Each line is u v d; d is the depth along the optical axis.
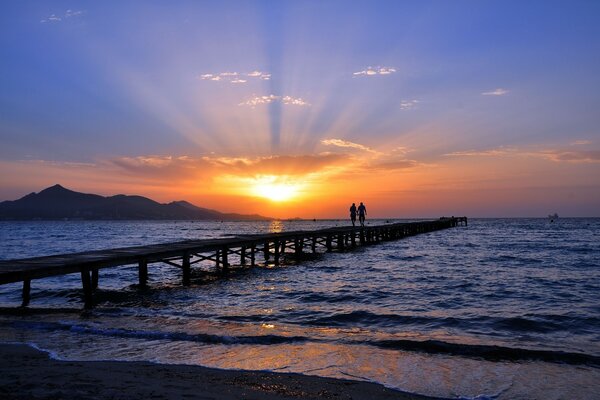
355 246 39.41
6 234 83.00
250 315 11.73
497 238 55.22
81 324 10.04
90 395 5.70
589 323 10.96
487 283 18.16
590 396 6.13
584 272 21.91
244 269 23.83
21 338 8.98
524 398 6.05
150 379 6.41
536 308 12.99
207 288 17.19
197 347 8.29
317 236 32.03
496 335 9.80
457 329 10.37
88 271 13.52
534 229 88.50
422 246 41.22
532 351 8.07
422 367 7.25
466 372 7.02
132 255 15.75
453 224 105.75
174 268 24.92
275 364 7.31
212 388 6.10
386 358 7.70
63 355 7.74
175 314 11.85
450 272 22.06
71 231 103.31
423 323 10.98
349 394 6.04
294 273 21.98
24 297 13.63
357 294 15.45
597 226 108.50
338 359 7.61
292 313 12.10
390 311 12.47
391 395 6.05
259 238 25.50
